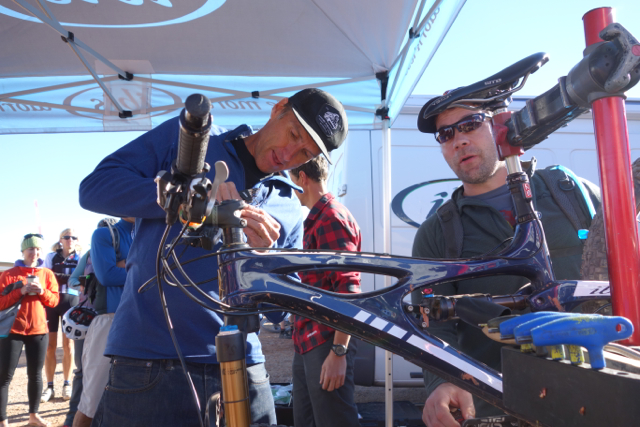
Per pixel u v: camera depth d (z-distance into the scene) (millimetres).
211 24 2451
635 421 325
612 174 536
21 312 3604
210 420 799
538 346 422
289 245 1557
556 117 651
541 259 797
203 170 613
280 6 2326
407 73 2557
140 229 1288
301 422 2162
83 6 2246
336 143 1312
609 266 542
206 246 745
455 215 1330
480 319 612
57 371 6125
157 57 2756
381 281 3582
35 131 2963
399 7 2303
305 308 660
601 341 375
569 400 390
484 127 1262
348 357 1940
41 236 3912
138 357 1166
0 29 2350
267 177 1431
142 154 1277
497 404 612
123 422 1150
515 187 833
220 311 674
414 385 3625
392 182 3889
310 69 2938
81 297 3455
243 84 3043
